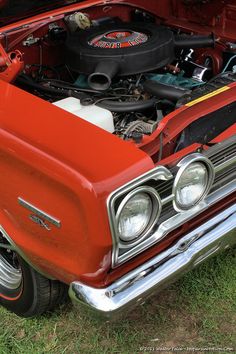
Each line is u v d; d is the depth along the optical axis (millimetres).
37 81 3080
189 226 2363
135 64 2818
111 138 2104
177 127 2412
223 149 2322
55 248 2207
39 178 2070
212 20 3549
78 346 2656
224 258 3115
